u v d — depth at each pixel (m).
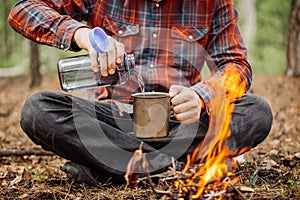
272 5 13.50
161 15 3.12
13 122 6.25
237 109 2.87
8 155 3.95
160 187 2.67
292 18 8.66
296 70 8.66
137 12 3.13
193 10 3.14
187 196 2.28
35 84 9.27
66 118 2.68
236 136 2.83
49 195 2.75
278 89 7.62
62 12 3.12
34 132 2.73
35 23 2.90
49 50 10.76
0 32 12.62
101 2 3.16
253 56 14.27
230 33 3.21
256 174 2.89
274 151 3.76
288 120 5.67
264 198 2.46
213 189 2.29
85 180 2.86
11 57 12.18
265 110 2.90
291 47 8.68
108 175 2.79
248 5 14.88
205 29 3.17
